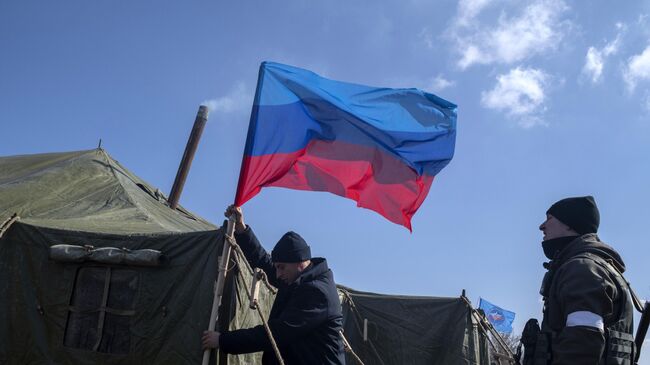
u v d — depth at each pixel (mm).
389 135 5605
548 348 3326
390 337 9305
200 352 4867
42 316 5246
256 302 4645
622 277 3434
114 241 5344
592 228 3629
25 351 5176
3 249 5402
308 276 4574
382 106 5691
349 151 5594
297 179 5527
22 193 6660
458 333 9305
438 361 9211
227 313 4988
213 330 4586
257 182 5172
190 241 5199
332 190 5598
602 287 3172
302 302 4438
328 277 4672
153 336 5043
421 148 5648
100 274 5293
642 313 3662
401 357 9195
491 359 9688
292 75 5523
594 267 3254
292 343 4449
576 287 3199
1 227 5414
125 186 7406
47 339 5195
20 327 5227
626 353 3299
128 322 5141
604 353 3213
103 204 6848
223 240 5078
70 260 5254
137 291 5176
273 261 4785
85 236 5402
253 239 5184
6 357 5156
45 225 5559
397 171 5637
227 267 4980
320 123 5535
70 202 6750
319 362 4438
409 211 5664
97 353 5074
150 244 5273
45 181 7062
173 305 5086
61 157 8430
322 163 5578
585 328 3086
